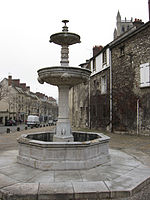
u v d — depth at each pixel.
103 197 3.40
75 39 6.24
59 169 4.66
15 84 51.91
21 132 18.11
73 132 7.90
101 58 18.75
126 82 14.62
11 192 3.37
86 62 25.16
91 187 3.60
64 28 6.41
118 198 3.41
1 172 4.49
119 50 15.66
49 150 4.75
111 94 16.36
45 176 4.21
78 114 24.84
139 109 13.23
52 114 84.38
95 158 5.13
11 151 7.28
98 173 4.47
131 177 4.20
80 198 3.37
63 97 6.38
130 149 8.07
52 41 6.52
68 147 4.80
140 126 13.08
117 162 5.56
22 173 4.42
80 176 4.23
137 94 13.50
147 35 12.89
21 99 51.06
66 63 6.60
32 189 3.50
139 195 3.54
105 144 5.63
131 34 14.09
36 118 35.09
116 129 15.50
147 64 12.67
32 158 5.03
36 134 7.08
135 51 13.86
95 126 19.52
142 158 6.24
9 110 44.25
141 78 13.05
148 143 9.84
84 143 4.83
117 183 3.82
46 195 3.32
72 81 5.86
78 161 4.79
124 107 14.70
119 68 15.58
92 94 20.58
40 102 68.94
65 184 3.75
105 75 17.75
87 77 5.93
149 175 4.35
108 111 16.84
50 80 5.89
